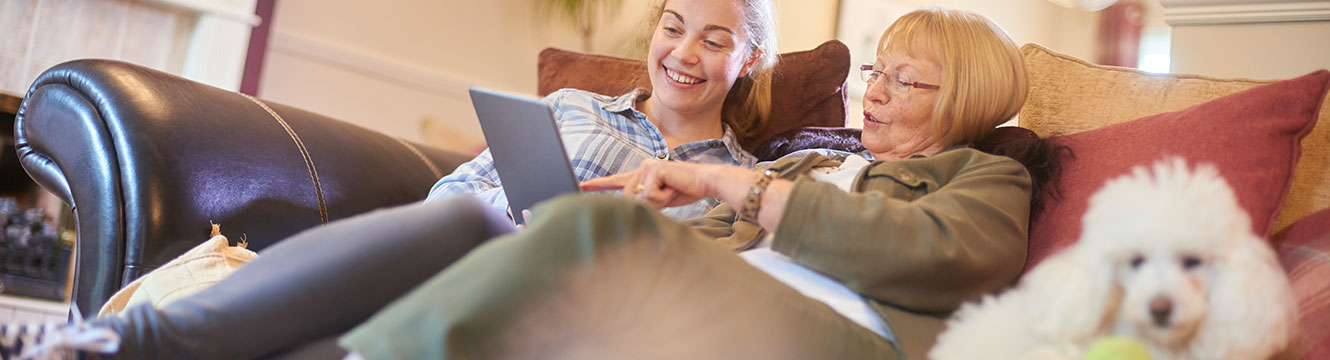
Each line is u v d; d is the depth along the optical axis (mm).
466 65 4398
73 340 871
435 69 4277
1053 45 5777
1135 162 1235
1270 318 816
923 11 1437
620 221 847
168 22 3529
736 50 1867
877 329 1049
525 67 4648
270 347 947
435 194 1774
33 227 3123
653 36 1968
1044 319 852
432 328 771
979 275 1081
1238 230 843
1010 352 875
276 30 3734
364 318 973
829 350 941
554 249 815
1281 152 1209
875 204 1065
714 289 885
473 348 782
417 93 4207
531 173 1195
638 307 847
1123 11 5516
